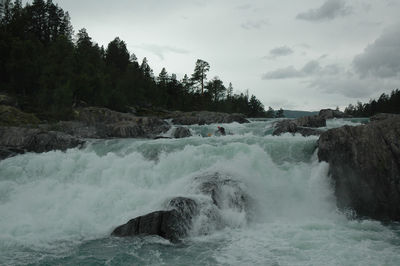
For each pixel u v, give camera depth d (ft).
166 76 349.20
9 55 186.50
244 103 459.32
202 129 126.11
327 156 58.49
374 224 47.37
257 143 73.41
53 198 57.36
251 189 54.49
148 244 40.24
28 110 151.53
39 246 40.16
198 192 51.03
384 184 51.78
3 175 73.15
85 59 223.71
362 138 56.29
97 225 48.19
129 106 234.99
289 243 39.55
